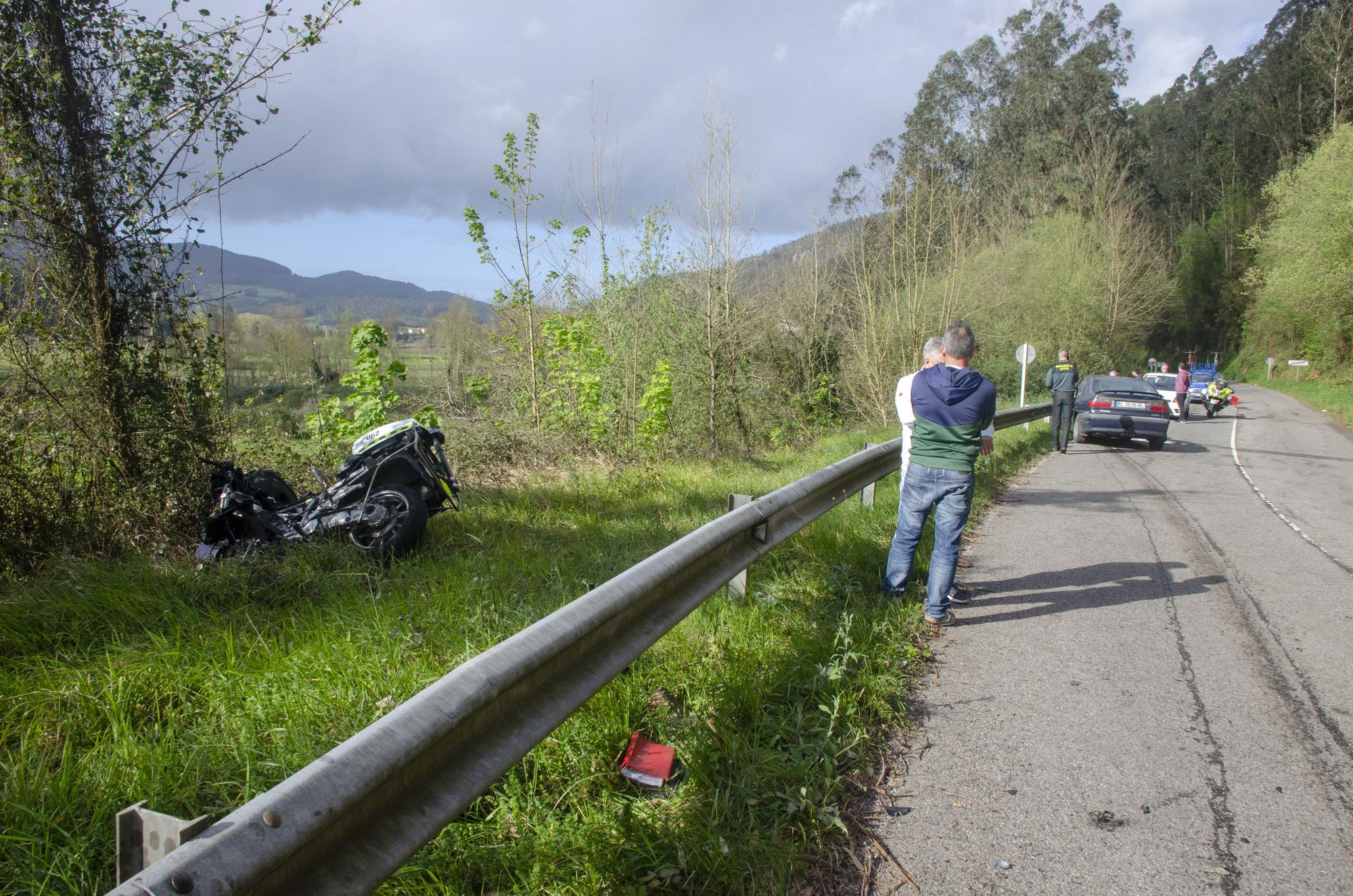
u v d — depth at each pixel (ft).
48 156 20.08
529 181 40.96
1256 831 10.34
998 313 113.50
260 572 17.78
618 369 48.80
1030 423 71.82
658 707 12.53
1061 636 17.49
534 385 41.98
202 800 9.66
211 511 21.67
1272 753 12.42
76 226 20.63
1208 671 15.66
